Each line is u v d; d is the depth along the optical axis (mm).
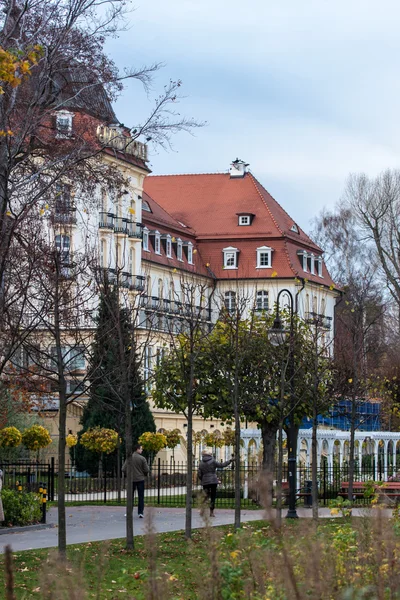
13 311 23609
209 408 34906
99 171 31578
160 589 8320
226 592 9406
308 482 35406
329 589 8562
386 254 81125
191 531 25203
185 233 90250
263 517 8055
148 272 79875
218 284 91562
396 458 46094
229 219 94500
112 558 19406
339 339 50688
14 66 15789
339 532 14367
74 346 21906
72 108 31938
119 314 23547
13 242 24500
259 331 34312
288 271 90750
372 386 44438
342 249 96562
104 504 36812
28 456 46625
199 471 30516
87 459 51375
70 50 30156
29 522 27000
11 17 30172
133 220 72125
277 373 33656
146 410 55000
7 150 27859
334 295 98438
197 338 29594
